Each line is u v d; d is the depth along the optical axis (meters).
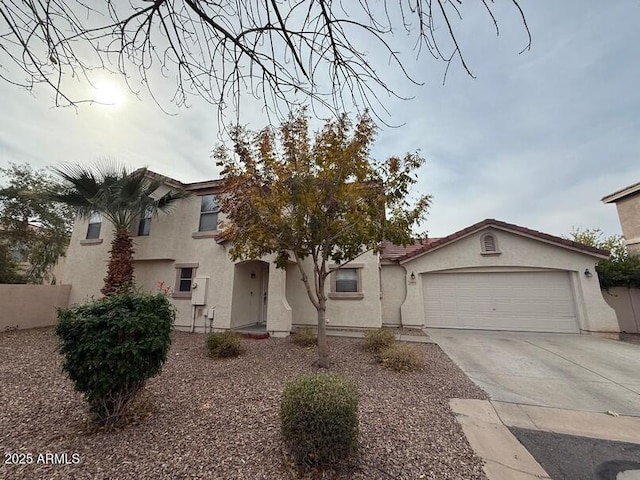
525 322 11.79
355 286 12.10
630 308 11.55
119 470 2.99
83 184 10.64
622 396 5.24
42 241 15.96
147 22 2.28
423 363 7.11
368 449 3.41
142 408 4.32
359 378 6.11
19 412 4.36
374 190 6.36
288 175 6.54
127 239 11.20
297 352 8.36
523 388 5.62
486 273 12.51
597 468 3.15
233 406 4.60
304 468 3.02
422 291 13.08
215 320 11.21
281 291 10.89
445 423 4.14
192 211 12.66
